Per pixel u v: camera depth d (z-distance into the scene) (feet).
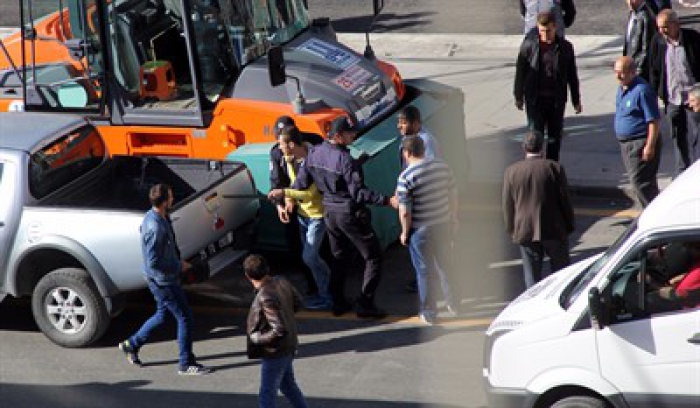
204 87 79.46
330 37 86.58
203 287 79.51
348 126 69.92
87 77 81.30
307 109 78.07
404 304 74.84
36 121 76.89
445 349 68.33
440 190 69.31
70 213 69.72
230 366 68.28
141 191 78.23
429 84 89.10
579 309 53.01
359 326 72.28
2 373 68.85
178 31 81.05
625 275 51.88
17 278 71.67
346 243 71.87
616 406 52.19
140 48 80.53
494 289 75.56
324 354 68.80
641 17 85.97
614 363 51.93
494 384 54.90
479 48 120.26
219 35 79.20
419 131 70.44
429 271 70.54
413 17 132.36
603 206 87.35
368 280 71.87
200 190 72.49
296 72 80.23
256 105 78.64
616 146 95.35
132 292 77.25
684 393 50.98
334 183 70.08
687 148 84.84
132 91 81.00
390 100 83.51
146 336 68.33
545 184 67.41
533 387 53.78
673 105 83.56
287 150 72.64
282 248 78.74
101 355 70.74
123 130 81.35
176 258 66.69
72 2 80.33
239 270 82.07
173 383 66.69
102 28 79.71
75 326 70.95
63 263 71.67
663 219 51.37
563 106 86.28
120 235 68.69
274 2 83.76
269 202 77.77
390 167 78.38
